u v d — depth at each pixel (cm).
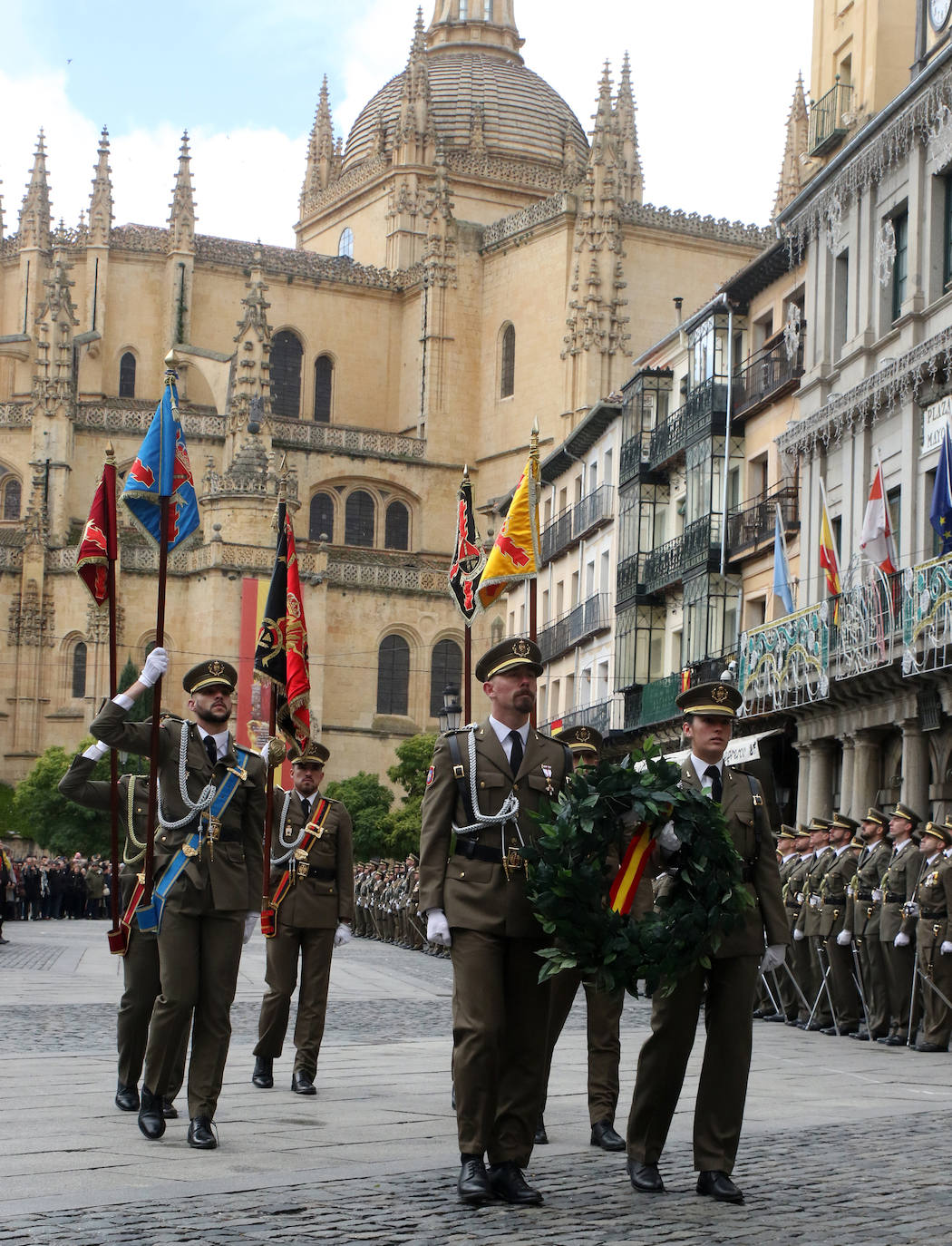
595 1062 1460
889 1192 1195
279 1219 1053
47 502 10106
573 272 10200
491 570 1817
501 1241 1011
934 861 2434
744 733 4741
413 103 11850
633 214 10125
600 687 6856
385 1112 1564
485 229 11000
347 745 10012
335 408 11456
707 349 5572
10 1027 2295
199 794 1439
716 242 10312
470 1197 1130
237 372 10300
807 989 2938
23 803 8850
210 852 1417
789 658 4172
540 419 10375
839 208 4366
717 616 5325
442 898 1224
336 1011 2797
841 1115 1611
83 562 1511
